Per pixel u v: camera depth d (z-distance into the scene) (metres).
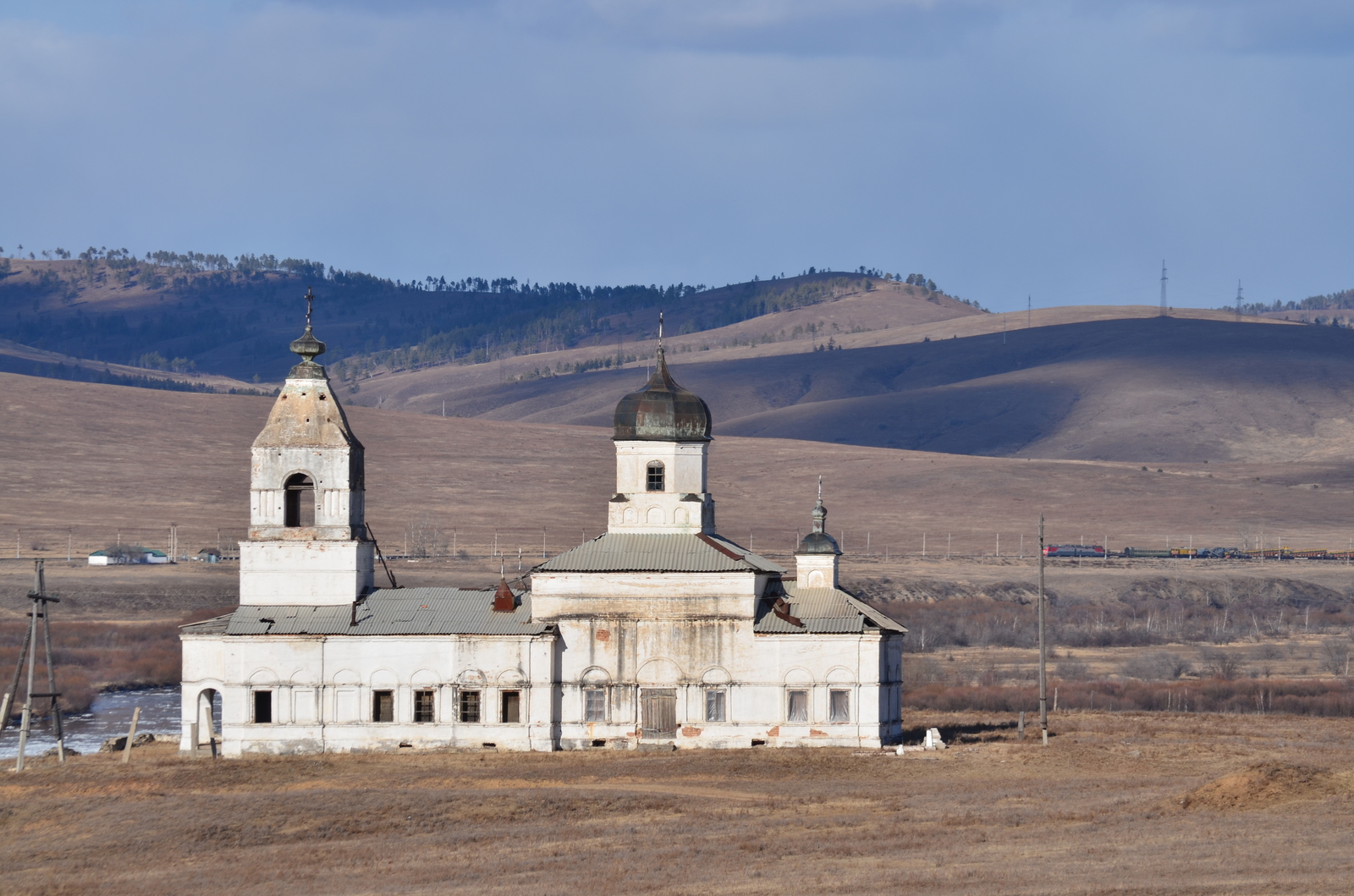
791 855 192.75
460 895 177.25
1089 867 174.75
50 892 192.12
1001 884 167.75
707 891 173.38
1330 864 169.12
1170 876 167.12
